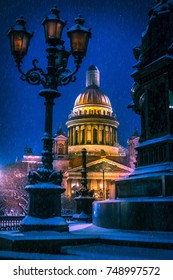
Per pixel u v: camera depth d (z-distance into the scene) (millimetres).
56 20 11148
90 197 22922
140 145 13039
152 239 8398
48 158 10867
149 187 11148
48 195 10422
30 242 8852
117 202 10984
